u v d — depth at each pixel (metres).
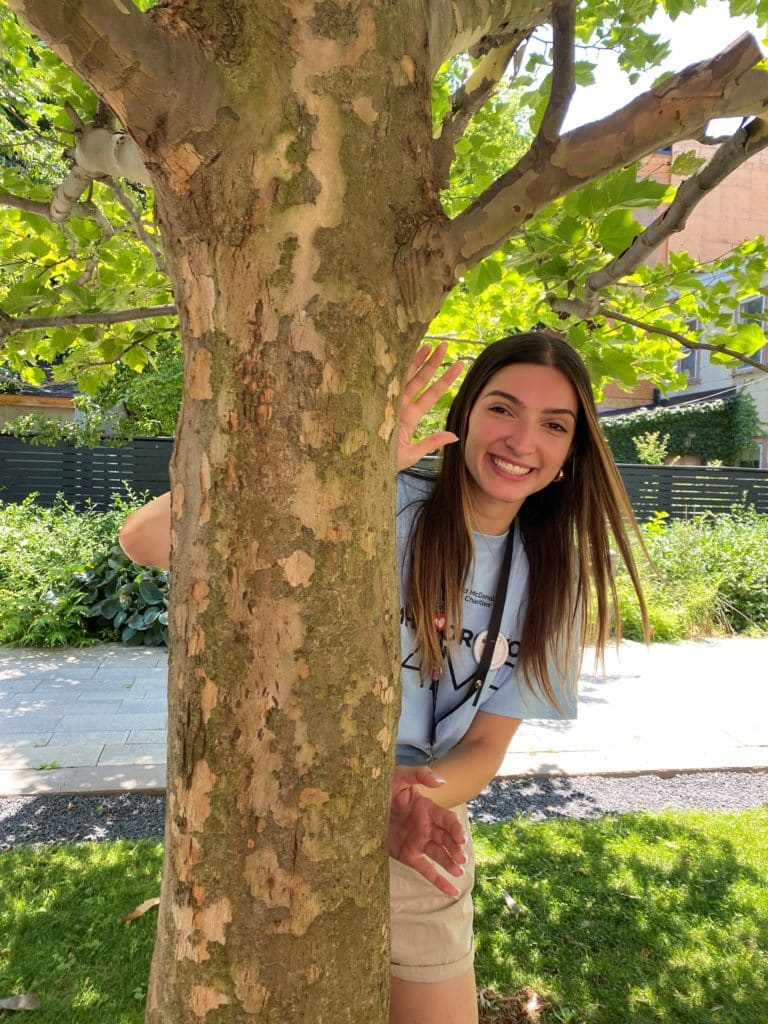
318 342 0.80
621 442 15.41
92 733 4.52
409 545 1.67
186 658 0.84
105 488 9.73
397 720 0.92
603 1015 2.42
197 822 0.83
